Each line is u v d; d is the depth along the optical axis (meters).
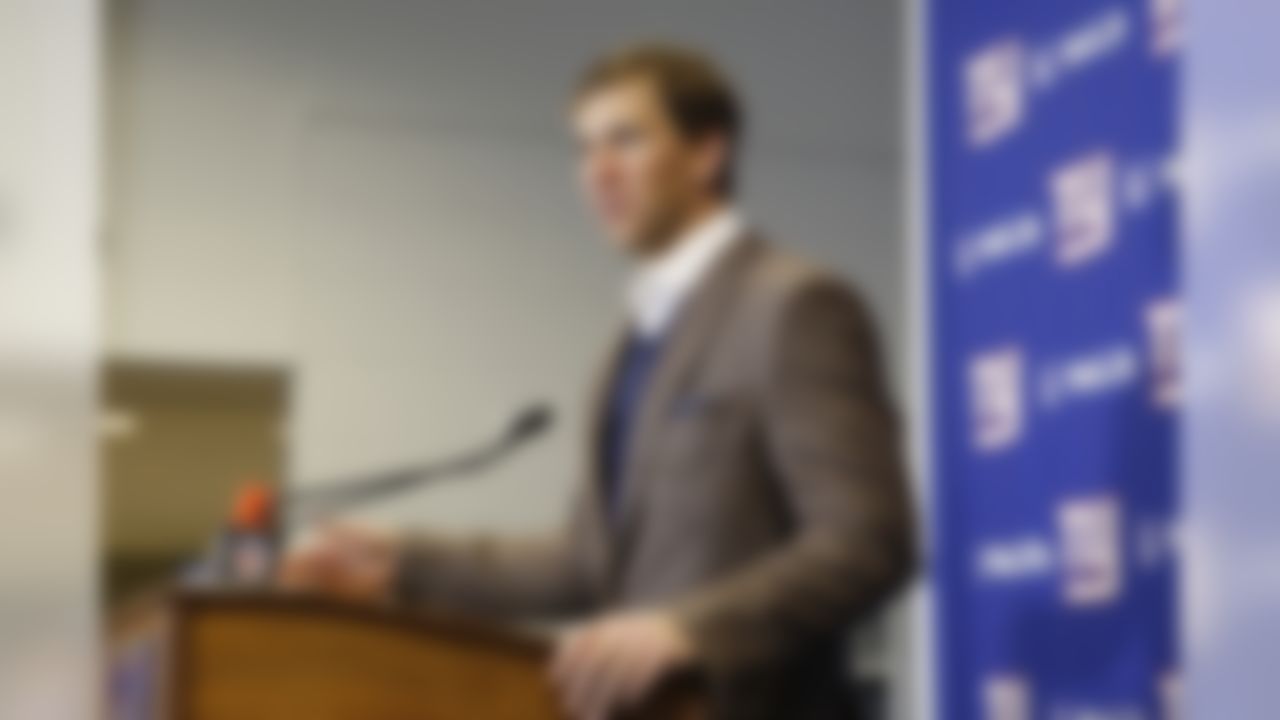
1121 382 4.96
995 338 5.24
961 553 5.16
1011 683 5.12
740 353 5.20
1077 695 5.04
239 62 6.90
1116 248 4.97
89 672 6.60
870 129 6.85
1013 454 5.18
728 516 5.09
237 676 3.92
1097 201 5.02
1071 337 5.07
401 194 6.88
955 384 5.27
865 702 5.21
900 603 5.25
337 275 6.86
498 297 6.82
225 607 3.94
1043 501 5.12
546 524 6.66
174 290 6.86
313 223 6.87
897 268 6.73
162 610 3.92
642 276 5.55
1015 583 5.14
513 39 6.92
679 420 5.21
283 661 3.96
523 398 6.80
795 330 5.16
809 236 6.74
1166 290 4.86
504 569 5.25
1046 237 5.14
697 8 6.86
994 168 5.29
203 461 6.76
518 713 4.17
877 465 5.12
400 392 6.78
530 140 6.91
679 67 5.71
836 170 6.80
